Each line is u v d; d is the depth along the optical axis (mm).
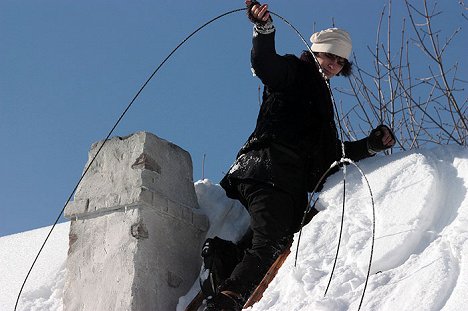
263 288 4559
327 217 4691
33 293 5496
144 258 4938
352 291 4059
